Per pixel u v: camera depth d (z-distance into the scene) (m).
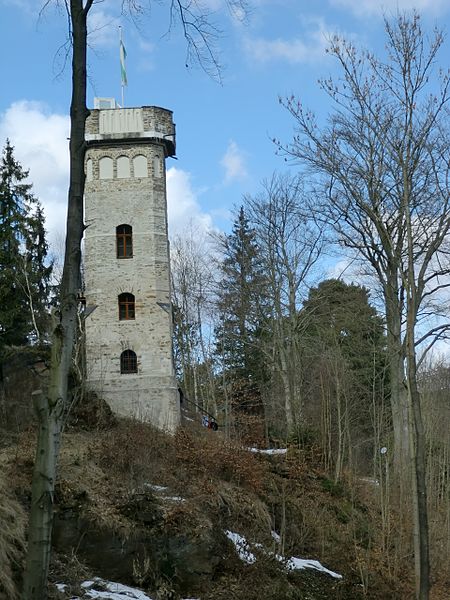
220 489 26.11
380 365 44.97
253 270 48.62
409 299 20.34
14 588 16.72
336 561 26.44
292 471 30.78
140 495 22.70
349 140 34.75
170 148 40.22
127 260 37.97
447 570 28.83
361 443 40.16
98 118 39.28
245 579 21.98
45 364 31.80
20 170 38.34
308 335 48.22
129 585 20.42
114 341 37.12
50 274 41.00
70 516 20.75
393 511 31.06
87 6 12.37
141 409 35.75
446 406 45.09
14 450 24.34
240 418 39.81
